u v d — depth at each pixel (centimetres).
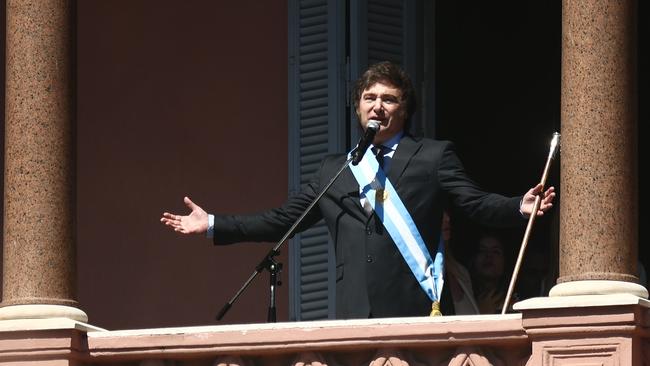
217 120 3316
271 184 3262
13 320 2527
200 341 2481
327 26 3206
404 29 3212
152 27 3378
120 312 3316
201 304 3278
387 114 2550
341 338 2445
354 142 3170
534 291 3055
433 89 3238
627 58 2467
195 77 3341
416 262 2522
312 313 3169
